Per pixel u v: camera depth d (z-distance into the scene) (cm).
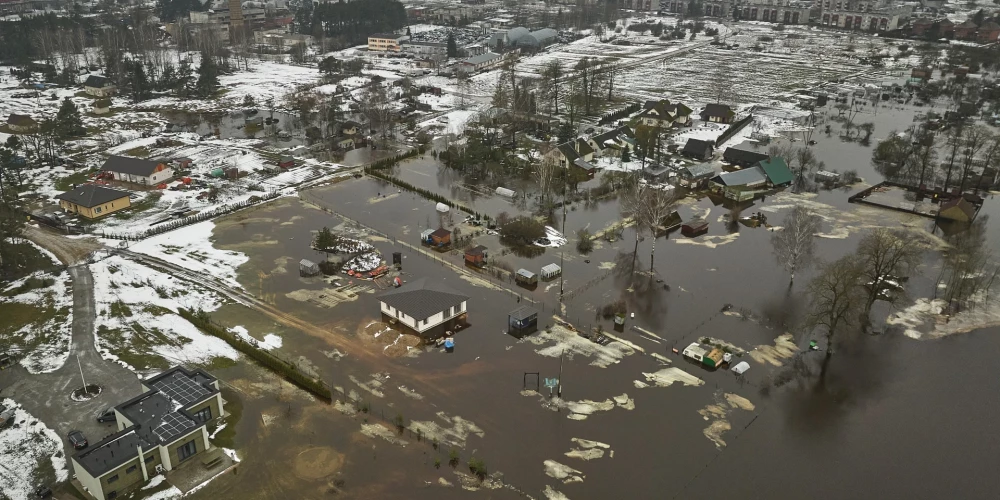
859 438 6138
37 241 9869
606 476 5653
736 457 5888
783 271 9125
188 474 5634
